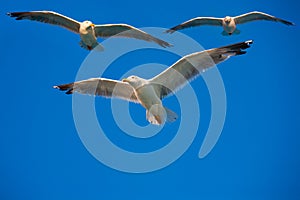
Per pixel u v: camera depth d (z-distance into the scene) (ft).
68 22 52.65
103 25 51.31
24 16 52.75
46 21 53.26
